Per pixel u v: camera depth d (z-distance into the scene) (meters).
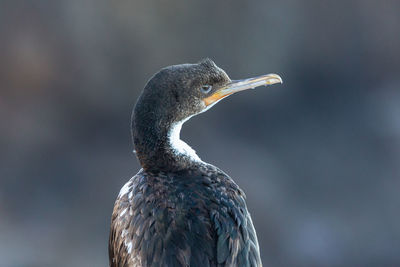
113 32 19.06
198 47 19.89
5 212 15.05
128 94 19.11
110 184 16.25
